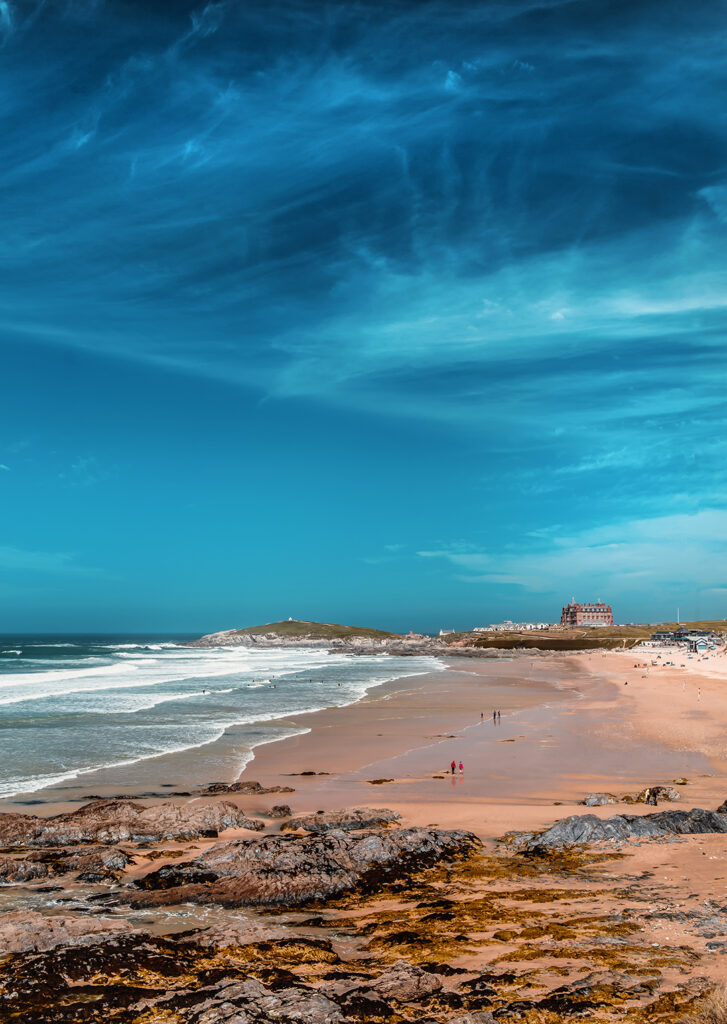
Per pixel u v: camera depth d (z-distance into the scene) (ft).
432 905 50.78
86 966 40.06
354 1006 34.19
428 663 429.79
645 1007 32.91
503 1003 34.78
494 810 79.87
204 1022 32.89
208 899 53.01
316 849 61.11
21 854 65.21
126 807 76.43
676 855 61.62
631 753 115.24
